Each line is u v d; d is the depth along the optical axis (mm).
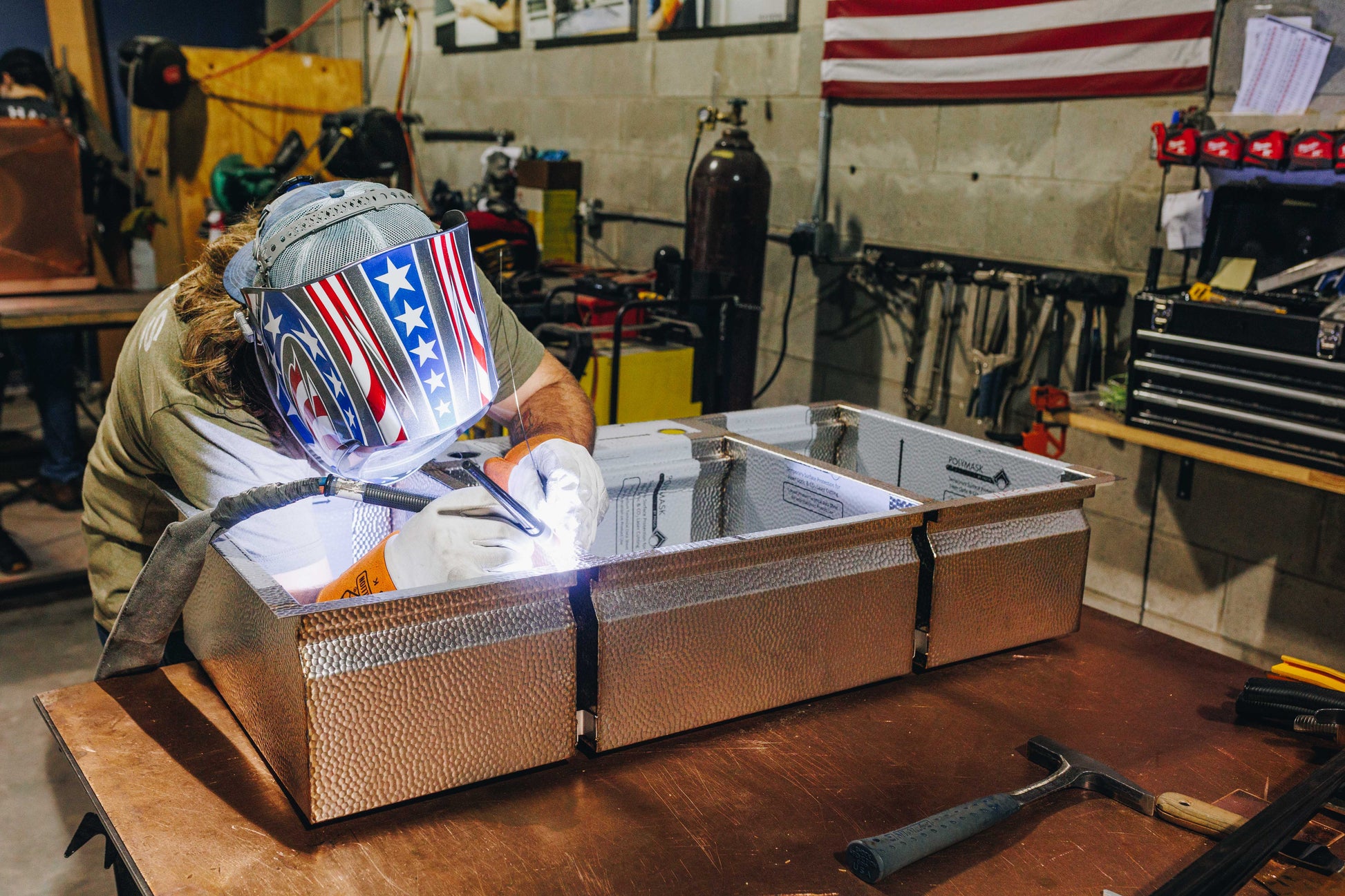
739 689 971
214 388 956
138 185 5270
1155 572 2557
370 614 770
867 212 3125
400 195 902
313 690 749
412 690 793
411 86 5336
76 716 943
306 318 801
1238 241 2189
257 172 4535
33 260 3152
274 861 757
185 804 816
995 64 2678
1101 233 2543
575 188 4238
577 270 3547
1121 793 886
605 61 4020
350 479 888
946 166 2877
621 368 2828
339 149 4250
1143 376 2148
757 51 3367
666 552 899
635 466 1340
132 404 1021
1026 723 1020
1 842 1975
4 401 5227
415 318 816
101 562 1170
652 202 3904
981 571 1109
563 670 867
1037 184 2662
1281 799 812
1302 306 1964
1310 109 2115
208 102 5082
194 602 996
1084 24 2465
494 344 1230
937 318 2934
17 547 3211
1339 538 2191
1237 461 1992
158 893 715
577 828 818
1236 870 695
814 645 1009
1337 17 2057
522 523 900
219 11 6227
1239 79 2217
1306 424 1898
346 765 777
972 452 1369
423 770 816
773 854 797
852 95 3051
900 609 1062
